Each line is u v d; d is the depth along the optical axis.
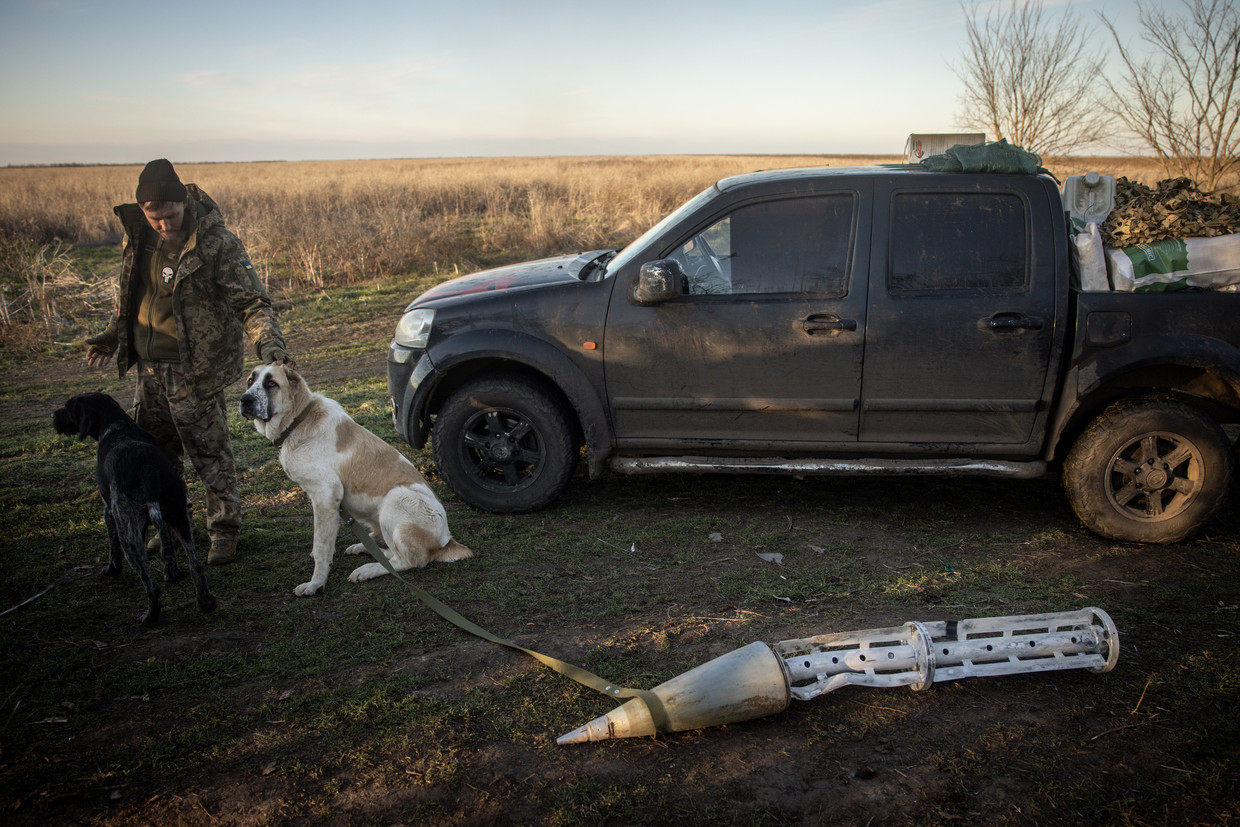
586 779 2.22
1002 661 2.59
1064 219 3.69
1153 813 2.07
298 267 13.29
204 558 3.80
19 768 2.26
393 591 3.44
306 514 4.36
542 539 3.97
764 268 3.88
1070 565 3.60
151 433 3.67
